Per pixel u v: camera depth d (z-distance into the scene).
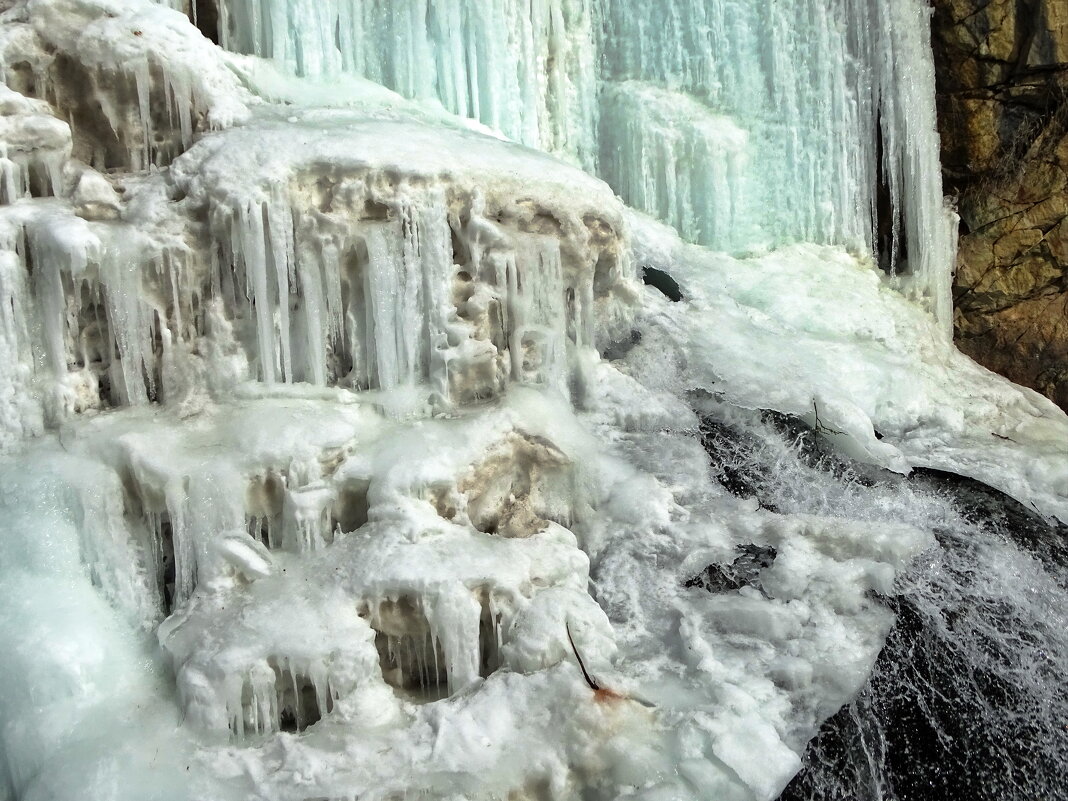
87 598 4.13
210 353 4.80
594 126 7.26
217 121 5.19
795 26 7.20
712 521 5.09
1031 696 4.61
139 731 3.72
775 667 4.24
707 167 7.05
